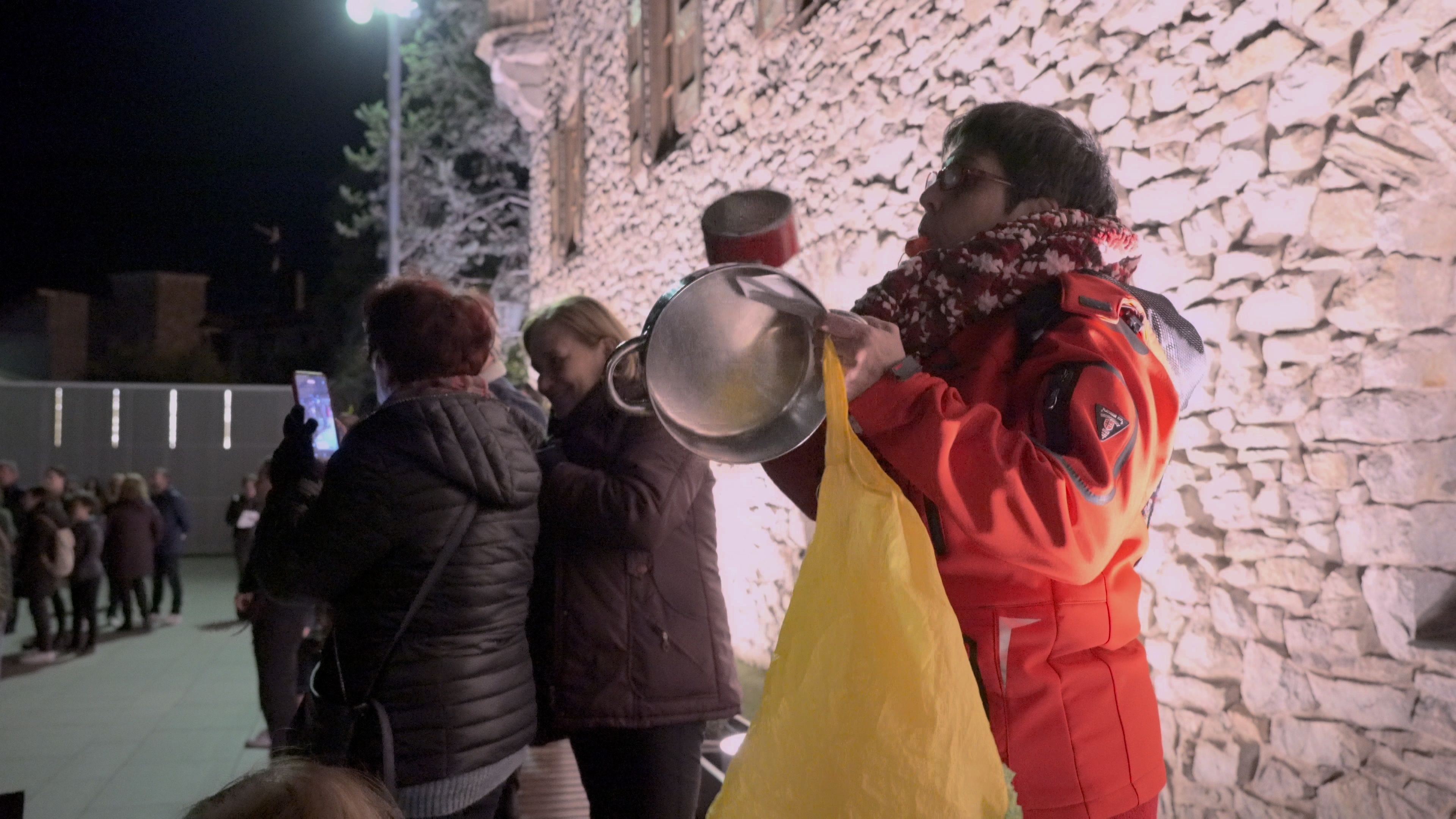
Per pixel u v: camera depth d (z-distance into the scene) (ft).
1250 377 9.33
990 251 3.76
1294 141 8.86
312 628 16.05
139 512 32.65
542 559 7.48
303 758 4.60
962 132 4.18
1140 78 10.36
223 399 56.59
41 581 27.94
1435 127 7.89
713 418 3.22
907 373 3.34
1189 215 9.87
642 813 7.21
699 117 21.38
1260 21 9.12
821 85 16.49
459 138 57.72
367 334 7.05
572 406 8.14
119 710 22.21
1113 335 3.50
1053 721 3.54
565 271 32.89
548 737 7.50
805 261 17.04
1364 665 8.35
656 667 7.21
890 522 3.19
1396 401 8.17
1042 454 3.17
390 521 6.08
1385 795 8.12
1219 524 9.57
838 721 3.17
